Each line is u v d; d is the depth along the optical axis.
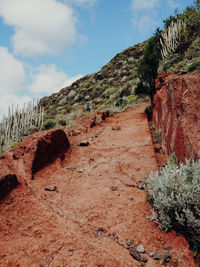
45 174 4.30
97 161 5.12
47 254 2.22
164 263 2.13
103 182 4.01
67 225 2.73
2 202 3.11
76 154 5.67
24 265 2.08
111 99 26.53
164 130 5.61
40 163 4.54
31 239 2.45
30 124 8.38
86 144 6.36
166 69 9.11
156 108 7.57
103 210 3.07
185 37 9.72
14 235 2.51
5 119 8.40
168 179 2.81
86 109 23.77
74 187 3.84
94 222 2.80
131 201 3.29
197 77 3.86
